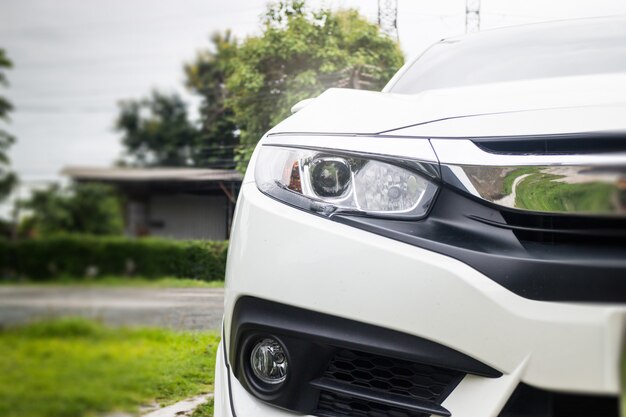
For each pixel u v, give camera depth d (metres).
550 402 1.02
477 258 1.08
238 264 1.31
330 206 1.24
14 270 25.39
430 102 1.36
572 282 1.00
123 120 29.84
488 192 1.13
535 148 1.13
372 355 1.19
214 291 3.19
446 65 2.07
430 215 1.16
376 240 1.16
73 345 10.97
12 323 14.27
